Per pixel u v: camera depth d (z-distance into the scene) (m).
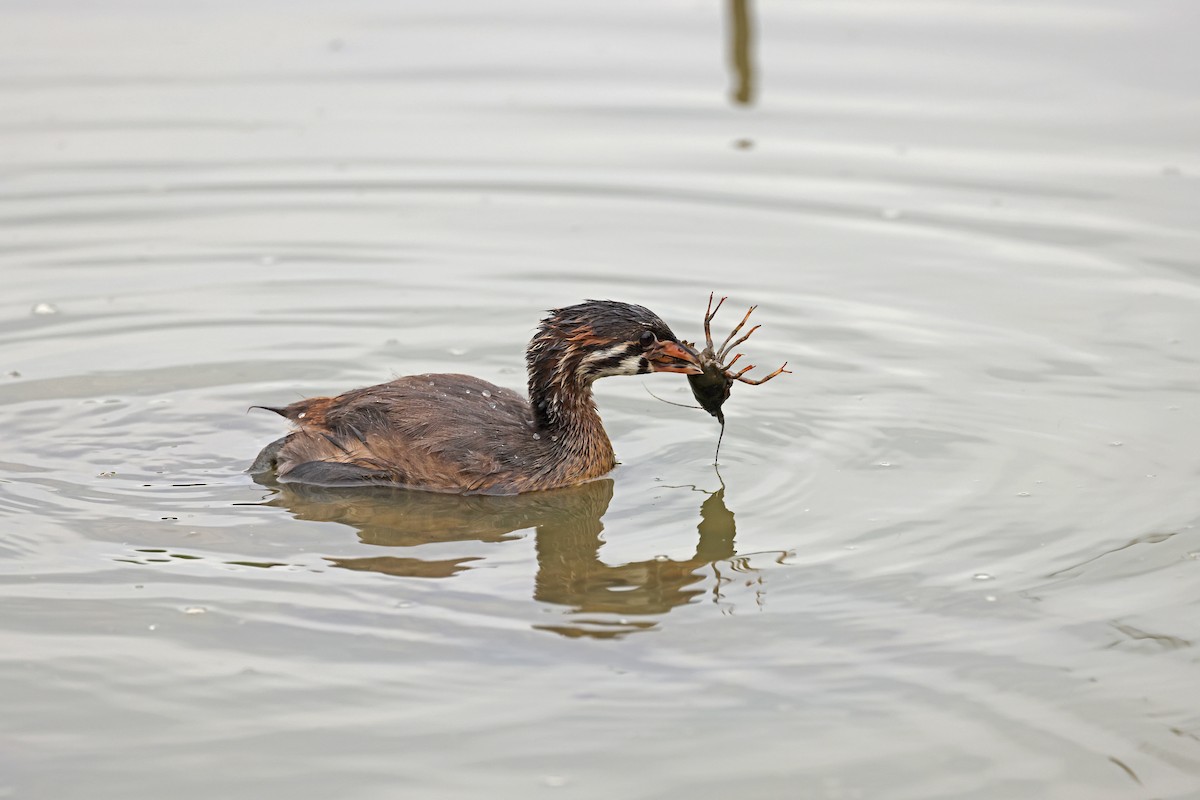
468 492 13.59
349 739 9.70
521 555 12.34
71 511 12.89
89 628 10.95
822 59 25.28
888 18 27.19
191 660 10.56
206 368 16.00
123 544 12.31
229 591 11.56
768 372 16.11
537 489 13.66
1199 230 19.45
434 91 24.08
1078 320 17.22
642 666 10.59
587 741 9.71
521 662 10.61
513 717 9.95
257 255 19.00
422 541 12.59
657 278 18.42
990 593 11.64
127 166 21.38
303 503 13.31
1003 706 10.16
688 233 19.77
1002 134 22.47
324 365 16.14
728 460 14.23
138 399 15.20
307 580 11.77
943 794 9.24
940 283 18.31
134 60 25.14
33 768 9.37
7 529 12.48
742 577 11.95
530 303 17.80
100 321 17.05
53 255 18.78
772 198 20.70
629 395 15.91
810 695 10.27
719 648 10.84
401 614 11.24
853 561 12.19
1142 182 20.86
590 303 14.10
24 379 15.51
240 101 23.67
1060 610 11.39
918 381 15.82
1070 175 21.19
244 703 10.07
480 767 9.44
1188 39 25.59
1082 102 23.42
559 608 11.38
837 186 21.05
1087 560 12.16
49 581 11.62
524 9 27.73
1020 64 24.91
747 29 23.92
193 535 12.55
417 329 17.11
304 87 24.22
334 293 18.00
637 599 11.56
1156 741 9.80
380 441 13.64
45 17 27.19
